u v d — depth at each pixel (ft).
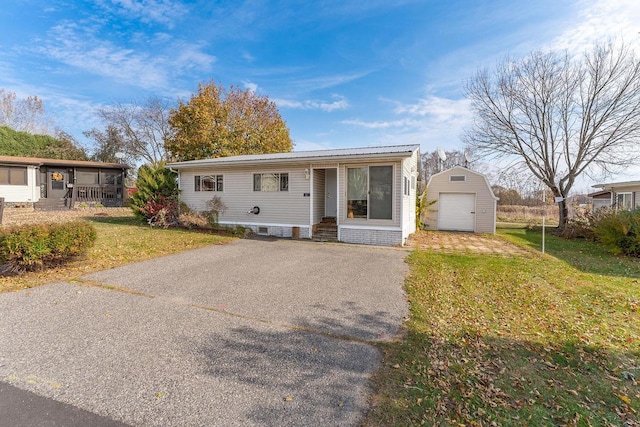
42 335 11.34
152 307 14.32
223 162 40.06
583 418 7.54
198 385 8.59
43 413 7.39
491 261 25.76
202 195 44.24
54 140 93.91
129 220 50.01
